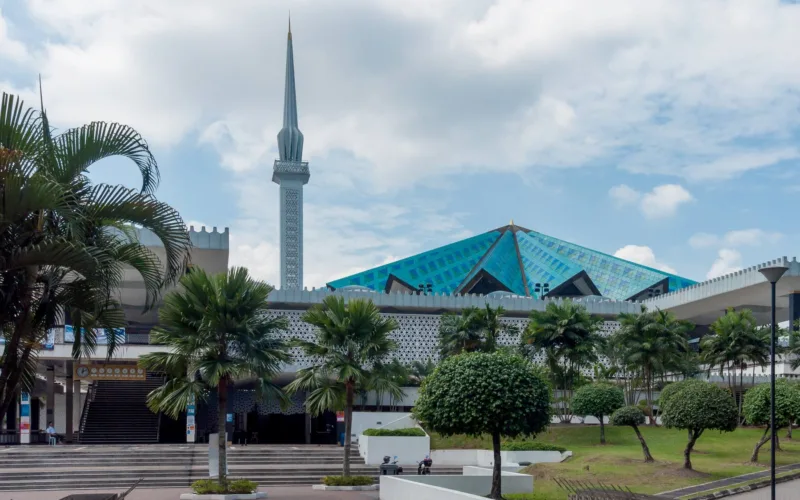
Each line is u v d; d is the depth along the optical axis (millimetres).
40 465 35062
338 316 31359
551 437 47094
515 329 54344
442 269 92312
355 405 56062
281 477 34531
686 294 69312
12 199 11141
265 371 27672
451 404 25578
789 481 30297
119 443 47281
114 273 12875
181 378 27438
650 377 53531
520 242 100438
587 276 87062
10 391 12789
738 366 62938
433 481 27781
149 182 13523
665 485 30047
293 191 108375
